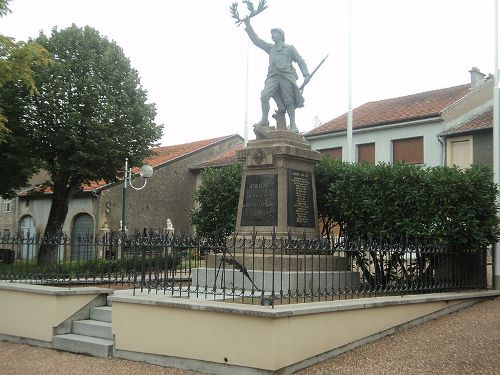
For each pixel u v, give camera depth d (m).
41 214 36.09
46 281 11.62
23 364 8.71
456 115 26.73
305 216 11.16
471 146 25.27
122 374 7.74
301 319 7.41
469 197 11.39
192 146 39.19
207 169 15.88
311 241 8.55
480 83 28.11
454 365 7.42
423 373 7.15
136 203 33.44
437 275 11.20
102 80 24.66
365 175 12.01
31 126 23.19
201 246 8.66
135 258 9.36
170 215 35.16
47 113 23.22
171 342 8.00
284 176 10.87
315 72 11.86
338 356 7.94
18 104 22.95
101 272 12.23
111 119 24.59
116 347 8.67
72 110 23.52
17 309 10.40
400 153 28.11
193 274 11.26
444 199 11.20
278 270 10.02
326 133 30.30
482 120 25.48
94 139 23.91
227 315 7.43
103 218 31.70
